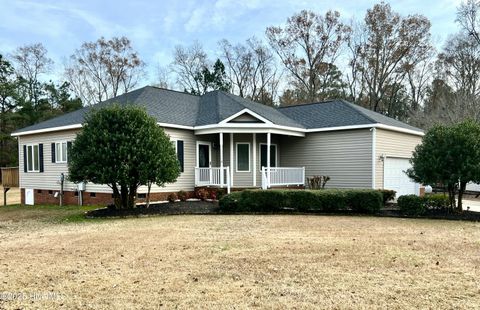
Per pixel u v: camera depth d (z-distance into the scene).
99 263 6.46
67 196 18.11
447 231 9.61
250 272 5.85
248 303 4.61
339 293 4.94
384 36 37.16
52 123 19.02
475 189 24.78
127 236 8.91
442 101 32.72
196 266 6.20
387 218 12.12
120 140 12.31
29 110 40.62
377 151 17.12
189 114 18.70
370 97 38.47
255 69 44.75
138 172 12.45
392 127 17.72
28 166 20.31
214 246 7.70
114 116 12.63
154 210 13.17
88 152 12.25
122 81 46.38
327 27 39.38
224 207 13.42
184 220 11.63
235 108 18.78
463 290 5.07
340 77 41.03
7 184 22.16
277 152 20.11
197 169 17.52
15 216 14.36
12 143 39.69
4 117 38.81
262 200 13.39
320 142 18.77
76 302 4.69
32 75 44.75
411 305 4.55
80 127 16.45
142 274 5.79
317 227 10.14
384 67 37.47
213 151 18.67
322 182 17.83
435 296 4.84
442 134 12.70
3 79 41.69
